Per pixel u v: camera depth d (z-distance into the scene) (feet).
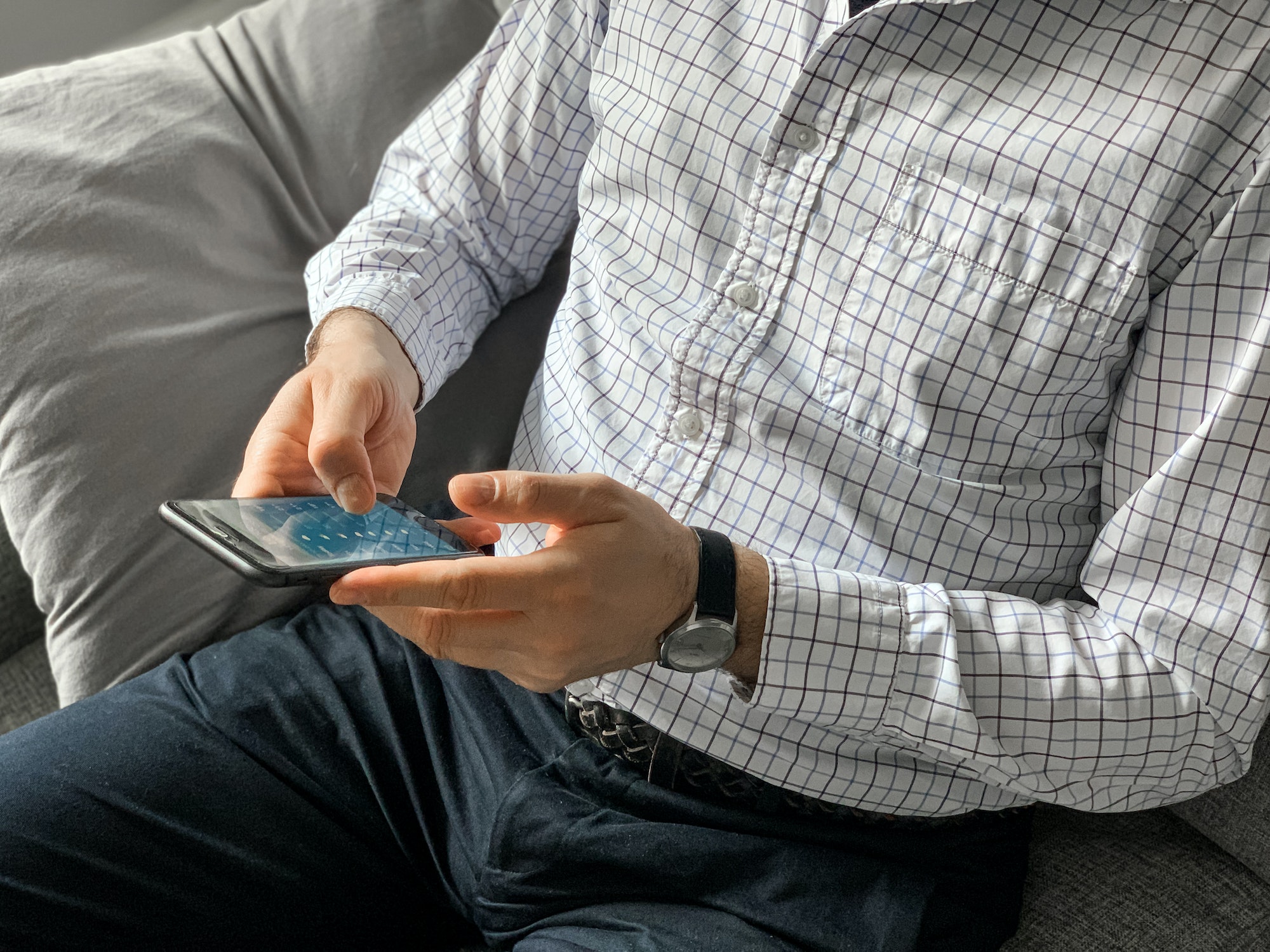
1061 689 2.14
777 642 2.10
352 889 2.58
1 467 3.10
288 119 3.68
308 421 2.37
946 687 2.13
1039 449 2.35
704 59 2.55
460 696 2.68
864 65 2.33
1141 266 2.12
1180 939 2.37
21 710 3.51
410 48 3.77
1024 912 2.49
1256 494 2.04
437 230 3.16
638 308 2.64
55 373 3.08
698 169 2.55
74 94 3.48
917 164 2.28
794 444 2.39
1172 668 2.14
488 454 3.37
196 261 3.35
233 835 2.48
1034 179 2.19
